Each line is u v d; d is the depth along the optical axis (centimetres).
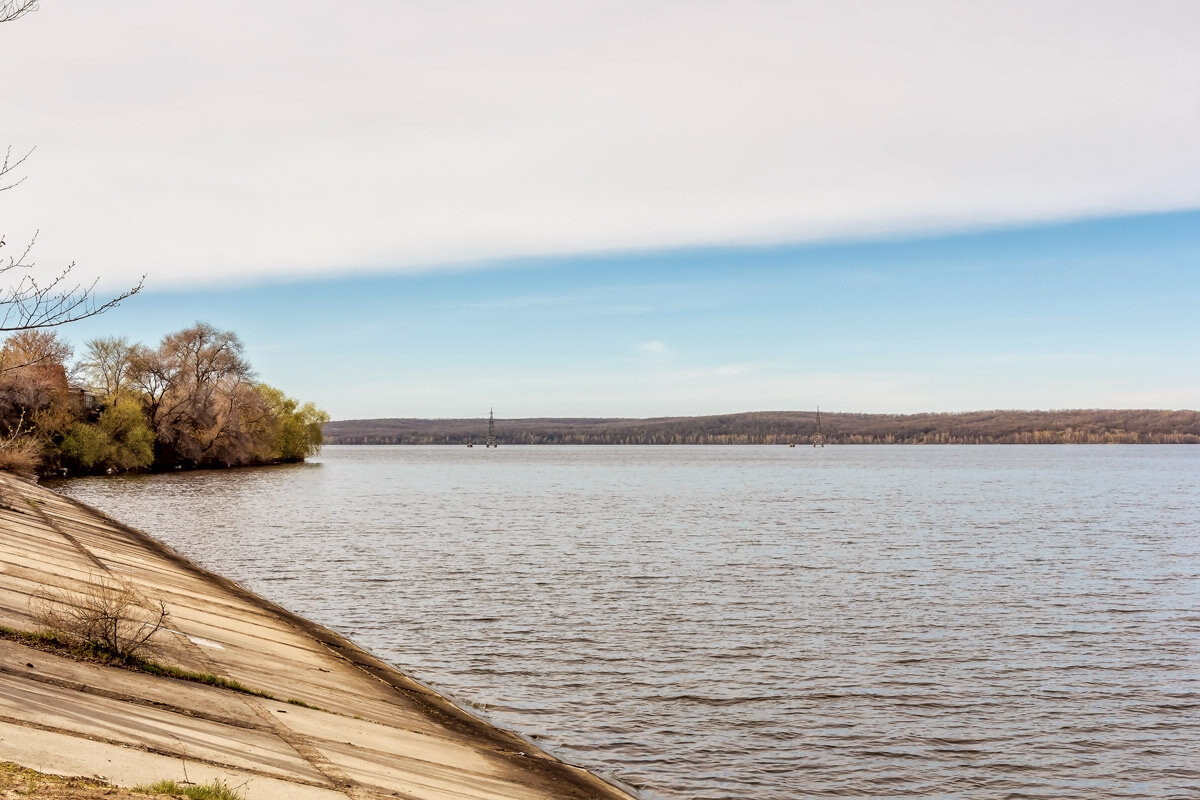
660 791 1631
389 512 7444
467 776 1402
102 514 5312
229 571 4144
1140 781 1753
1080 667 2523
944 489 11156
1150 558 4728
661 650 2661
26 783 852
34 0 1152
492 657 2562
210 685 1534
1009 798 1667
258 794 1015
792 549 5059
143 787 925
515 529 6128
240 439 12475
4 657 1334
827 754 1848
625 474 16112
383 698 1889
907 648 2720
